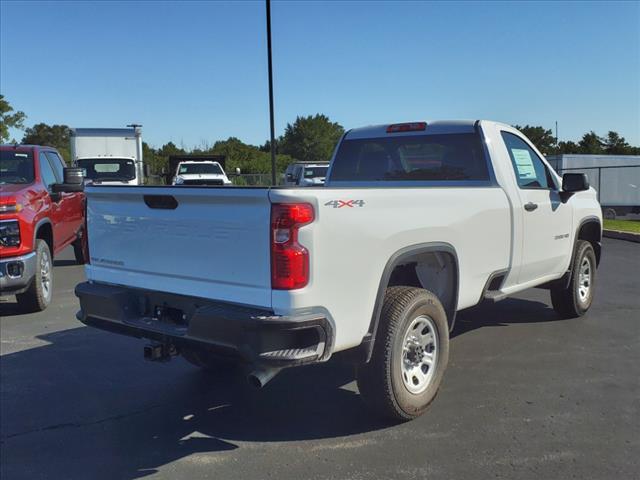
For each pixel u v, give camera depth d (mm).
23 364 5770
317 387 5066
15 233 7312
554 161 26891
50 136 89438
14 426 4383
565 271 6652
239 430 4266
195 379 5332
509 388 4918
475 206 4879
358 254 3773
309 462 3770
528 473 3580
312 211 3484
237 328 3510
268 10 18891
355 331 3816
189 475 3648
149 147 54531
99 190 4383
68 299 8781
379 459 3783
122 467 3768
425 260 4719
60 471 3730
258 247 3533
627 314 7293
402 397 4156
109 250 4434
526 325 6820
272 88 19625
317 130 94875
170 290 4027
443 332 4449
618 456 3773
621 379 5109
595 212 7160
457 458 3773
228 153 59031
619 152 62875
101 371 5559
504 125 5875
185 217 3887
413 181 5895
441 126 5742
